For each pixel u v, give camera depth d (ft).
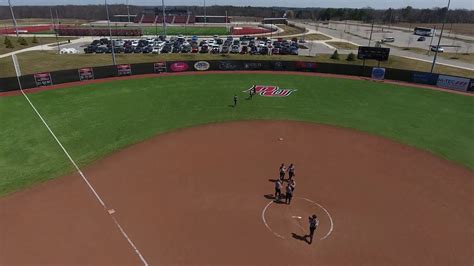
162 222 70.18
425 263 60.34
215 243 64.64
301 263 60.13
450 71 220.84
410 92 165.68
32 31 429.79
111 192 80.69
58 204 76.07
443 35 445.37
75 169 91.45
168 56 249.14
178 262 60.23
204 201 77.15
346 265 59.72
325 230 67.97
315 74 197.06
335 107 143.43
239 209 74.33
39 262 59.93
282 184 83.66
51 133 114.32
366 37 403.54
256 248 63.46
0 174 88.63
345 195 79.77
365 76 192.65
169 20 549.95
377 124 125.49
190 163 94.68
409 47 323.16
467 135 117.19
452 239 66.28
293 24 541.34
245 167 92.53
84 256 61.41
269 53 266.98
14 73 198.90
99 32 371.97
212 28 467.93
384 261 60.64
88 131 116.47
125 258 61.00
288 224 69.72
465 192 82.38
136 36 369.09
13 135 111.96
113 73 182.39
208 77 187.32
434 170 92.58
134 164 94.22
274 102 148.66
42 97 148.66
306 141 109.81
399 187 83.66
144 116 131.03
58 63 225.15
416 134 117.08
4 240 64.95
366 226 69.36
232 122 125.59
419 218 72.18
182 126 121.60
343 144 107.96
